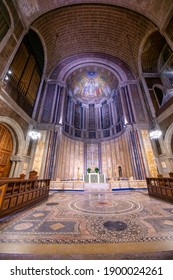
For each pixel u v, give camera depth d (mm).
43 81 13109
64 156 14406
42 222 3166
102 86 19188
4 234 2490
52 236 2416
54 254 1830
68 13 11547
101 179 11719
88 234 2496
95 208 4457
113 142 16094
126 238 2309
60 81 14406
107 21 12453
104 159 15898
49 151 11062
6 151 8578
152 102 11891
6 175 8430
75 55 15828
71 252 1890
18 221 3229
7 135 8719
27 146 9750
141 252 1873
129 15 11312
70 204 5086
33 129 10961
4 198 3525
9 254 1820
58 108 13297
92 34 13828
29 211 4137
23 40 9461
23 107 9547
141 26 11492
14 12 7414
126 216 3584
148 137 11477
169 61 12141
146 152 10930
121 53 14844
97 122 18578
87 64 15875
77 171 15125
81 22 12586
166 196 5691
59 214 3811
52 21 11453
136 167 10984
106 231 2631
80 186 8914
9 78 7914
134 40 12883
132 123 12352
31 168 10156
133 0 9695
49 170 10461
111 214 3783
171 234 2436
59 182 9133
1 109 7223
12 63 8211
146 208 4391
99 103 19828
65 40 13719
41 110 12523
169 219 3295
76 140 16703
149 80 12969
